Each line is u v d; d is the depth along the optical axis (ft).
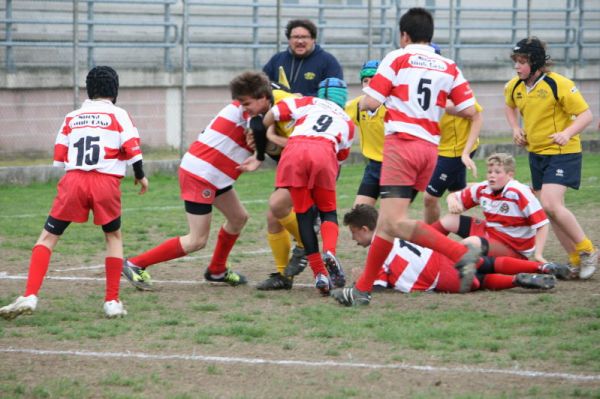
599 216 134.62
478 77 238.68
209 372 60.70
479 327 71.82
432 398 55.06
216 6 228.02
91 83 77.46
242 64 224.53
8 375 59.82
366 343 67.72
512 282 84.79
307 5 214.28
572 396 55.47
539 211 87.56
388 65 74.90
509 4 261.85
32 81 191.11
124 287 89.45
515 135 95.61
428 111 74.90
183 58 187.83
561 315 75.56
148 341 68.59
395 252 85.76
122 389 57.31
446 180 106.63
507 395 55.52
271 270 99.60
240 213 87.66
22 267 99.91
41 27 209.05
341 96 86.63
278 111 83.05
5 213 140.87
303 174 81.35
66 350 65.98
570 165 91.86
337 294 80.59
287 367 61.87
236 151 85.46
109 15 217.97
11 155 191.01
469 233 91.56
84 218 76.18
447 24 253.85
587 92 251.60
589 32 267.39
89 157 75.15
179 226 128.67
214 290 88.33
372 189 100.48
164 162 188.55
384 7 223.10
